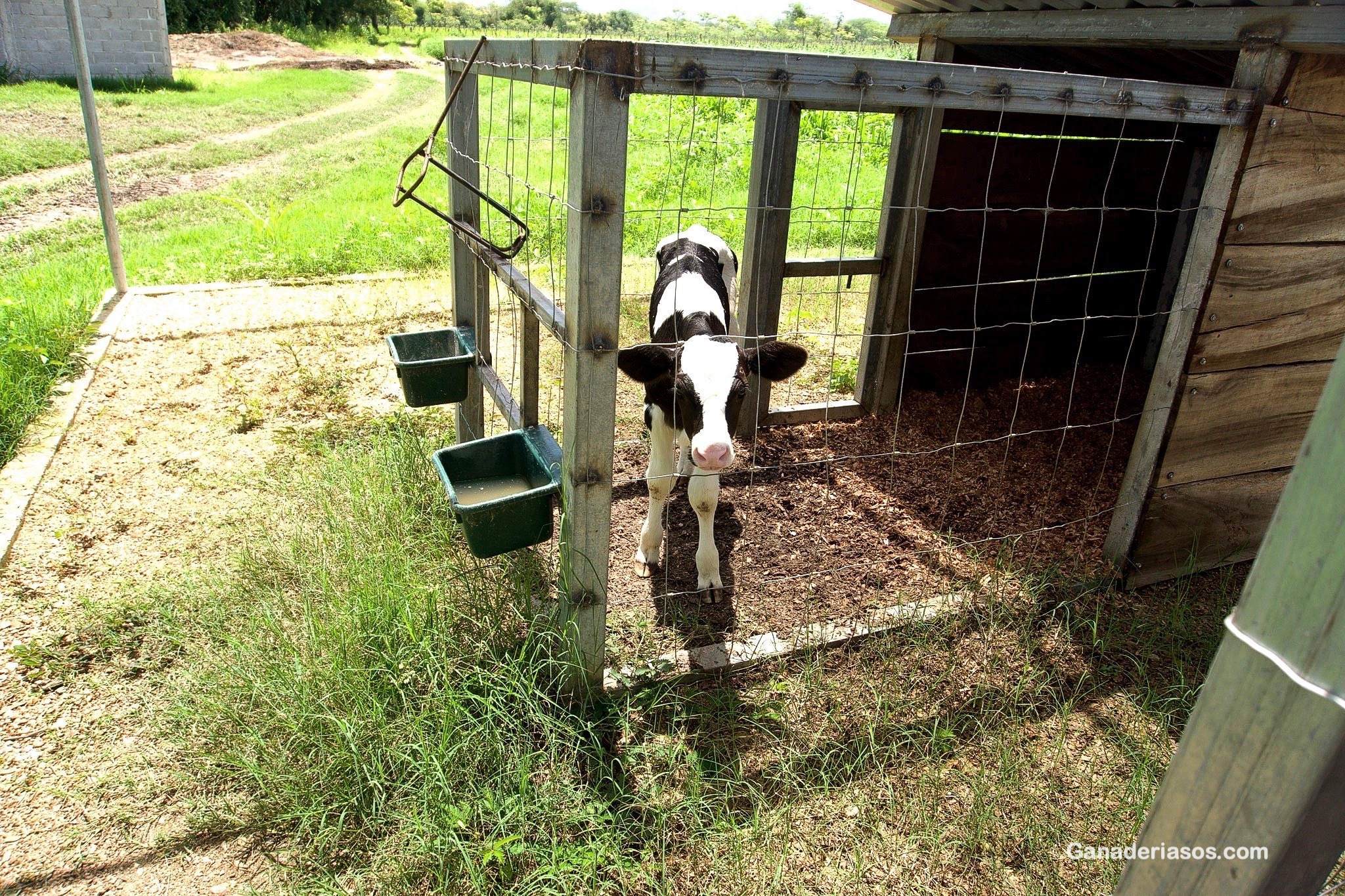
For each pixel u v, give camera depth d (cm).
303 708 263
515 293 313
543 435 325
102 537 372
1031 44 401
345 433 453
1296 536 94
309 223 884
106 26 1859
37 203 1003
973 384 570
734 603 355
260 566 345
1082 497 441
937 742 287
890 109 460
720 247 497
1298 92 304
